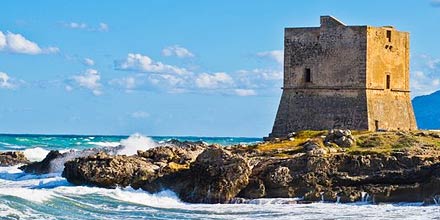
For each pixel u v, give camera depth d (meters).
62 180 103.25
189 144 135.62
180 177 96.25
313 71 118.94
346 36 116.50
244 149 105.81
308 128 118.94
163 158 103.38
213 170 92.88
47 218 75.56
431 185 89.12
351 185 92.00
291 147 104.06
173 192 94.94
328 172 92.75
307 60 119.44
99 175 97.44
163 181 96.19
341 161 93.38
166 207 87.62
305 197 91.44
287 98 121.06
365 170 92.62
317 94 118.62
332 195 90.81
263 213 83.31
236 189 92.62
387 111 118.81
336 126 116.75
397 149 98.25
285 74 121.31
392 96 120.38
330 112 117.38
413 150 97.69
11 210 76.56
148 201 91.31
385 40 118.50
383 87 118.56
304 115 119.25
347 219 79.06
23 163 144.25
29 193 84.56
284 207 87.56
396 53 120.69
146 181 96.44
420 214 81.75
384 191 90.12
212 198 92.00
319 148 97.69
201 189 92.81
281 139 111.00
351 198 90.31
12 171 126.56
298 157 94.62
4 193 82.75
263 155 100.56
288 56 121.00
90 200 88.06
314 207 87.38
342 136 101.81
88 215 79.81
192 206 88.88
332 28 117.38
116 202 88.56
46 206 81.31
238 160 92.81
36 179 112.06
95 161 98.94
